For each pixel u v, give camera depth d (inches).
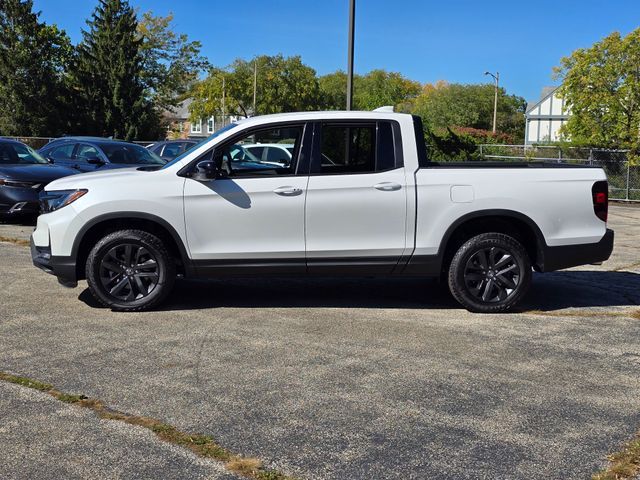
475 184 249.8
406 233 249.3
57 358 197.2
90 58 1930.4
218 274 249.3
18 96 1844.2
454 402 168.9
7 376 181.5
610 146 864.9
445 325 239.0
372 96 2775.6
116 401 166.1
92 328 228.2
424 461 138.0
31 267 326.3
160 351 204.8
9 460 136.3
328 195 245.8
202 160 247.8
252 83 2153.1
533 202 251.0
